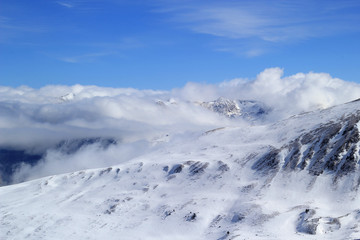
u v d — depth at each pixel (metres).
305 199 126.50
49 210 151.88
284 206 124.00
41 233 129.75
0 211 155.50
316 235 100.38
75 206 155.12
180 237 117.62
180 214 131.50
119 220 136.38
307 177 137.75
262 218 115.19
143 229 126.12
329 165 138.50
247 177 152.12
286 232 103.94
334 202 121.38
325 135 157.62
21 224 137.88
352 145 142.25
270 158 158.62
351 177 129.00
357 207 115.38
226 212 128.62
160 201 148.38
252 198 133.25
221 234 112.38
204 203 136.38
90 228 131.62
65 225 134.88
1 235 130.75
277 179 142.12
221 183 152.00
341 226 102.50
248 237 100.38
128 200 153.25
